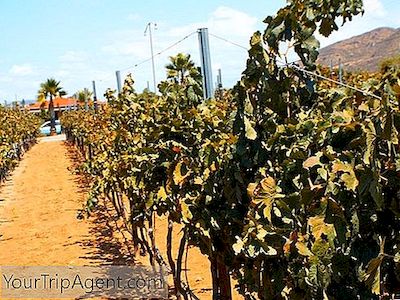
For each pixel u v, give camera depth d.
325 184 2.19
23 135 32.66
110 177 7.80
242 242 2.69
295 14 2.93
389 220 2.26
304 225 2.34
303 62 3.02
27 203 15.31
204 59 6.07
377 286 2.05
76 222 11.83
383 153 2.25
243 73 3.02
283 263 2.72
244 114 3.05
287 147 2.79
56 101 70.50
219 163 3.57
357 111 2.51
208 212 3.72
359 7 2.94
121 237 10.09
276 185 2.59
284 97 3.06
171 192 4.33
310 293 2.33
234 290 6.37
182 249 5.13
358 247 2.29
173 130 4.60
